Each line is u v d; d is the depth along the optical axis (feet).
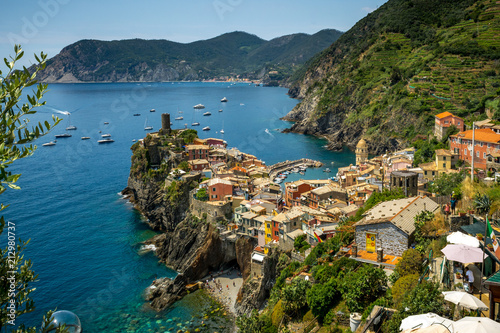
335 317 225.97
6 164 64.18
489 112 631.56
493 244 164.35
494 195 253.03
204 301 388.98
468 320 112.68
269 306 324.39
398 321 165.68
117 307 377.91
